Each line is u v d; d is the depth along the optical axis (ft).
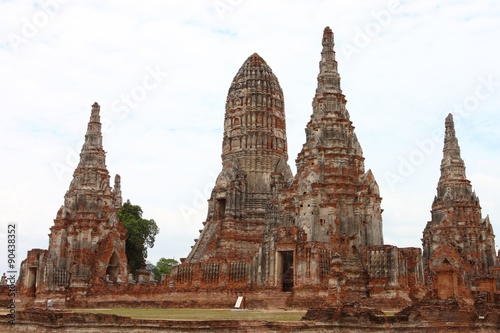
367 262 267.59
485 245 386.93
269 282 266.77
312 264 254.27
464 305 170.50
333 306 176.14
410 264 271.28
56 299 313.73
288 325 155.94
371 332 158.30
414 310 167.43
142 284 321.93
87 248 345.10
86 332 163.02
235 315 198.49
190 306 284.61
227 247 359.87
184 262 337.11
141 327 159.12
